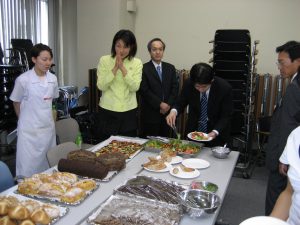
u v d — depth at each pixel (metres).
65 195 1.60
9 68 3.91
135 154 2.33
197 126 2.80
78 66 5.20
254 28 4.68
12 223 1.29
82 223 1.42
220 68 3.88
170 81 3.45
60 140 2.92
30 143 2.76
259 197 3.37
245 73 3.82
